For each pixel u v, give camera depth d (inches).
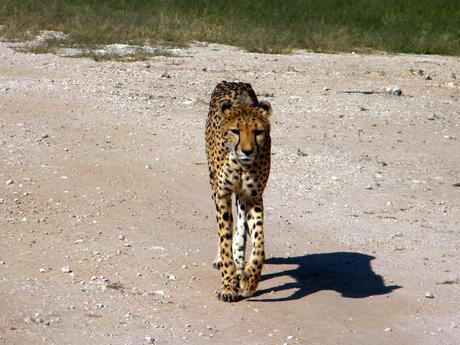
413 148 708.0
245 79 936.9
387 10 1472.7
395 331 382.0
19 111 705.0
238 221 421.1
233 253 420.5
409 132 758.5
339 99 865.5
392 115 813.9
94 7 1283.2
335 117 789.9
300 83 936.3
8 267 411.5
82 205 507.5
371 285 433.4
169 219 502.6
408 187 603.2
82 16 1205.7
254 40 1175.0
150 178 571.8
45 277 405.1
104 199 521.0
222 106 395.5
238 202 422.9
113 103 767.7
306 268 451.8
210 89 870.4
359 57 1146.0
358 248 484.7
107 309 377.7
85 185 541.0
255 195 406.0
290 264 456.1
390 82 981.8
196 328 368.5
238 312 390.3
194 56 1057.5
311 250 478.0
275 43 1181.1
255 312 391.9
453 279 446.3
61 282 401.1
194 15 1305.4
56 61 964.0
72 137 643.5
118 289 400.5
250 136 384.5
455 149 714.2
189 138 677.3
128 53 1038.4
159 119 727.7
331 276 442.6
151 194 540.7
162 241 466.9
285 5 1437.0
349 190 587.5
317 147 688.4
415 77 1024.2
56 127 666.2
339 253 475.2
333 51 1190.3
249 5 1423.5
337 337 371.6
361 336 374.3
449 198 585.3
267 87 903.7
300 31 1258.0
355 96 885.2
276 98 852.0
